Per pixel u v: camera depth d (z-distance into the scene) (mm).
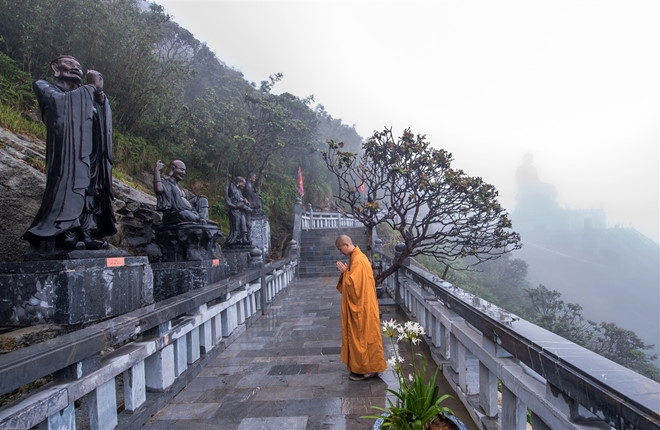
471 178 5316
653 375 14203
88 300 2836
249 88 18297
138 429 2373
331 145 5715
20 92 6496
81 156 2945
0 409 1496
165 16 10602
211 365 3654
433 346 3730
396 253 6430
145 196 6492
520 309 19500
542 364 1457
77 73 3121
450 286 3344
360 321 3102
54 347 1680
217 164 13094
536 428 1606
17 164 4109
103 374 2029
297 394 2912
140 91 9289
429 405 1802
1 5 7074
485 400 2256
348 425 2398
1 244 3857
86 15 8070
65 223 2854
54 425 1698
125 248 5473
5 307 2730
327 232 14312
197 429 2385
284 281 8625
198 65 18797
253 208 10742
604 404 1077
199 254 4816
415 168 5527
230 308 4570
